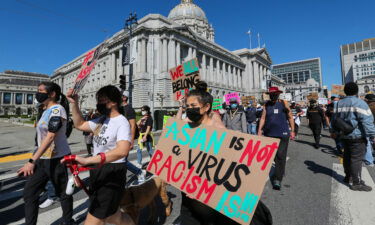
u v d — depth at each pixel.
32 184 2.48
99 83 59.47
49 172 2.52
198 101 2.03
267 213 1.81
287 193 3.71
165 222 2.84
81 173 5.23
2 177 5.24
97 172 1.90
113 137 1.95
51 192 3.52
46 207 3.41
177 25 47.78
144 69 42.00
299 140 10.20
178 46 46.06
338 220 2.76
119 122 1.96
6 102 80.75
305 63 143.50
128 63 15.34
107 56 55.72
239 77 70.88
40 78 101.44
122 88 12.76
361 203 3.23
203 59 56.75
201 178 1.89
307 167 5.35
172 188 4.18
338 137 3.98
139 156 5.56
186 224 1.93
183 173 1.99
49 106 2.72
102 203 1.84
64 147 2.66
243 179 1.73
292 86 104.62
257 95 70.50
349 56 122.56
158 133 14.66
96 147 2.03
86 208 3.31
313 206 3.18
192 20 77.38
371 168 5.24
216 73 61.62
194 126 2.12
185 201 2.00
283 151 3.97
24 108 84.31
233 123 5.75
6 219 3.02
